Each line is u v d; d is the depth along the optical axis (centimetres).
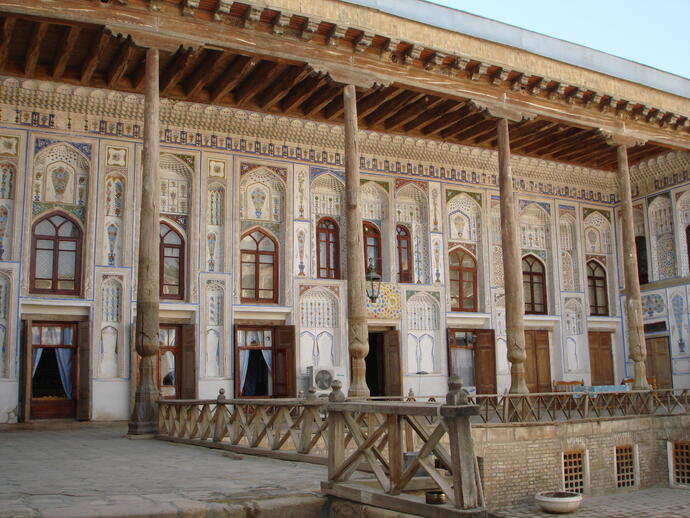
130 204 1556
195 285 1597
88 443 1074
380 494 503
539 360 2016
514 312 1473
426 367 1830
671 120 1808
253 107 1622
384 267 1828
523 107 1595
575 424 1312
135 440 1123
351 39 1391
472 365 1903
